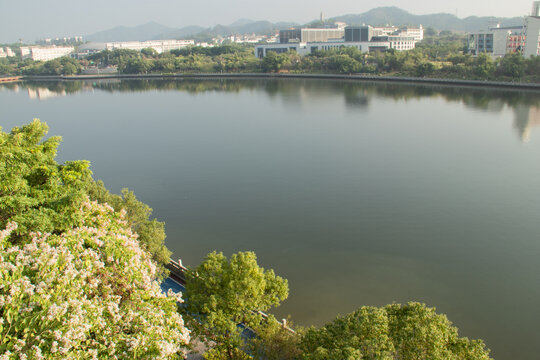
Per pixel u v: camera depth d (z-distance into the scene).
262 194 80.19
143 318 26.38
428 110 154.88
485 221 67.19
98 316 25.14
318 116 150.12
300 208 73.50
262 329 32.75
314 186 83.44
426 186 81.81
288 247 60.88
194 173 93.62
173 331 27.44
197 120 151.00
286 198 78.00
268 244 61.81
